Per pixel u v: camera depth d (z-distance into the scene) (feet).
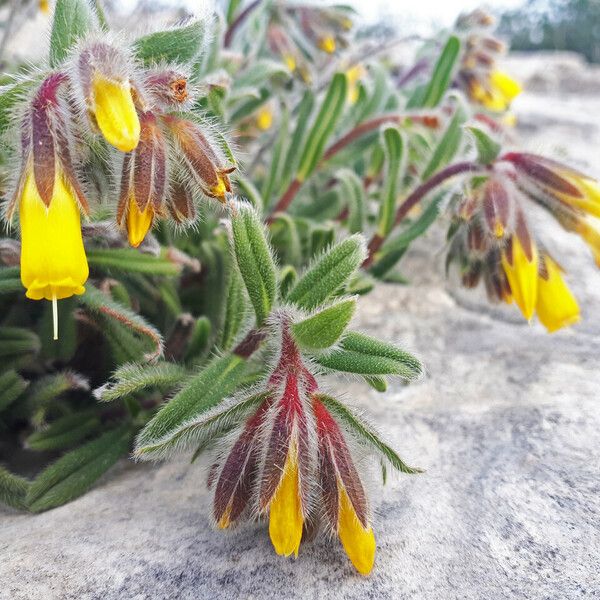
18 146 0.26
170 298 0.40
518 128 1.01
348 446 0.26
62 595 0.25
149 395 0.35
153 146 0.26
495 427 0.36
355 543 0.25
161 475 0.33
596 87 1.70
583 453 0.33
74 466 0.32
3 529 0.29
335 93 0.48
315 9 0.54
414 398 0.40
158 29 0.30
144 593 0.25
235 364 0.31
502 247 0.37
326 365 0.29
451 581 0.26
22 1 0.63
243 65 0.54
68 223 0.24
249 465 0.26
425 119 0.54
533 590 0.25
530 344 0.46
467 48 0.59
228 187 0.28
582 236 0.38
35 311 0.38
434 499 0.30
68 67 0.26
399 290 0.54
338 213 0.56
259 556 0.27
